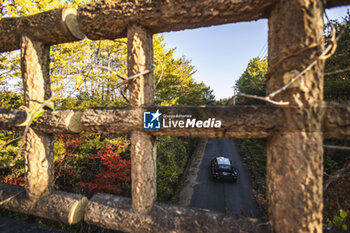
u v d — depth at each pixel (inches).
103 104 227.6
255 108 43.8
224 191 261.1
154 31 56.3
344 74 166.1
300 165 39.8
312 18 39.0
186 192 259.8
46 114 62.7
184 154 370.6
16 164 143.6
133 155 53.9
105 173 147.4
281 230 41.6
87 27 57.3
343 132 38.3
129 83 54.0
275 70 43.5
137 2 49.4
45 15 59.7
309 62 39.0
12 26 65.1
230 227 46.1
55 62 254.7
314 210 39.2
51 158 69.5
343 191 91.4
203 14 47.1
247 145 518.3
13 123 64.0
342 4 42.7
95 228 148.3
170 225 49.4
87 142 167.5
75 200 61.6
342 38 173.9
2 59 184.4
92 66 56.3
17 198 66.8
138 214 52.6
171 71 378.6
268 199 46.6
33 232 62.8
